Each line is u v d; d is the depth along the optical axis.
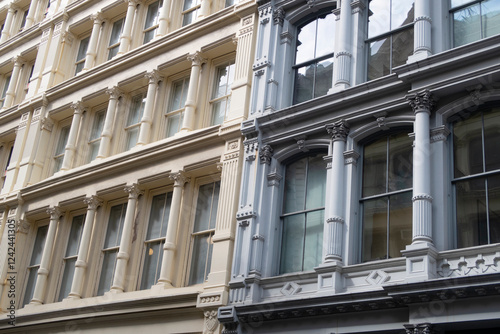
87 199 18.59
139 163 17.72
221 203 15.10
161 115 18.67
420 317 10.85
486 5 12.94
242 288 13.62
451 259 11.13
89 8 22.89
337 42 14.88
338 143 13.62
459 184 11.97
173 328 14.67
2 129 23.84
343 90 13.79
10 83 24.78
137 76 19.36
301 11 16.14
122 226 18.08
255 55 16.22
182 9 20.25
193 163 16.38
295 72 15.92
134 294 15.98
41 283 18.73
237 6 17.30
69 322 16.91
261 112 15.31
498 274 10.09
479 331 10.80
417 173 11.91
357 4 14.84
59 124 22.16
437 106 12.52
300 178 14.51
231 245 14.44
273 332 12.90
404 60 13.77
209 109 17.66
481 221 11.45
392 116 13.16
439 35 13.09
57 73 22.67
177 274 15.79
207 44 17.80
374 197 13.03
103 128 19.92
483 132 12.02
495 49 11.83
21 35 25.09
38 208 20.14
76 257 18.78
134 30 20.92
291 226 14.18
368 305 11.63
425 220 11.48
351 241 12.79
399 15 14.32
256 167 14.76
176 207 16.31
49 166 21.55
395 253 12.33
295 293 12.99
